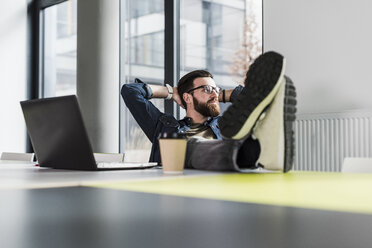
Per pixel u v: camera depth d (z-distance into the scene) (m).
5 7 4.35
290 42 2.70
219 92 2.04
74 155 0.99
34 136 1.10
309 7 2.60
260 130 0.94
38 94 4.49
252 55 3.30
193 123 1.99
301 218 0.30
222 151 0.95
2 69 4.31
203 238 0.24
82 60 3.55
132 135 3.77
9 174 0.84
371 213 0.32
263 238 0.24
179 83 2.03
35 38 4.54
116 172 0.90
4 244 0.24
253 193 0.46
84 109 3.54
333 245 0.22
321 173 0.88
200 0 3.59
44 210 0.35
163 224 0.29
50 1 4.41
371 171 1.15
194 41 3.55
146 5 3.77
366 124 2.23
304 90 2.62
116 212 0.34
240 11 3.41
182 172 0.88
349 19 2.42
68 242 0.24
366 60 2.35
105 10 3.51
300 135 2.53
